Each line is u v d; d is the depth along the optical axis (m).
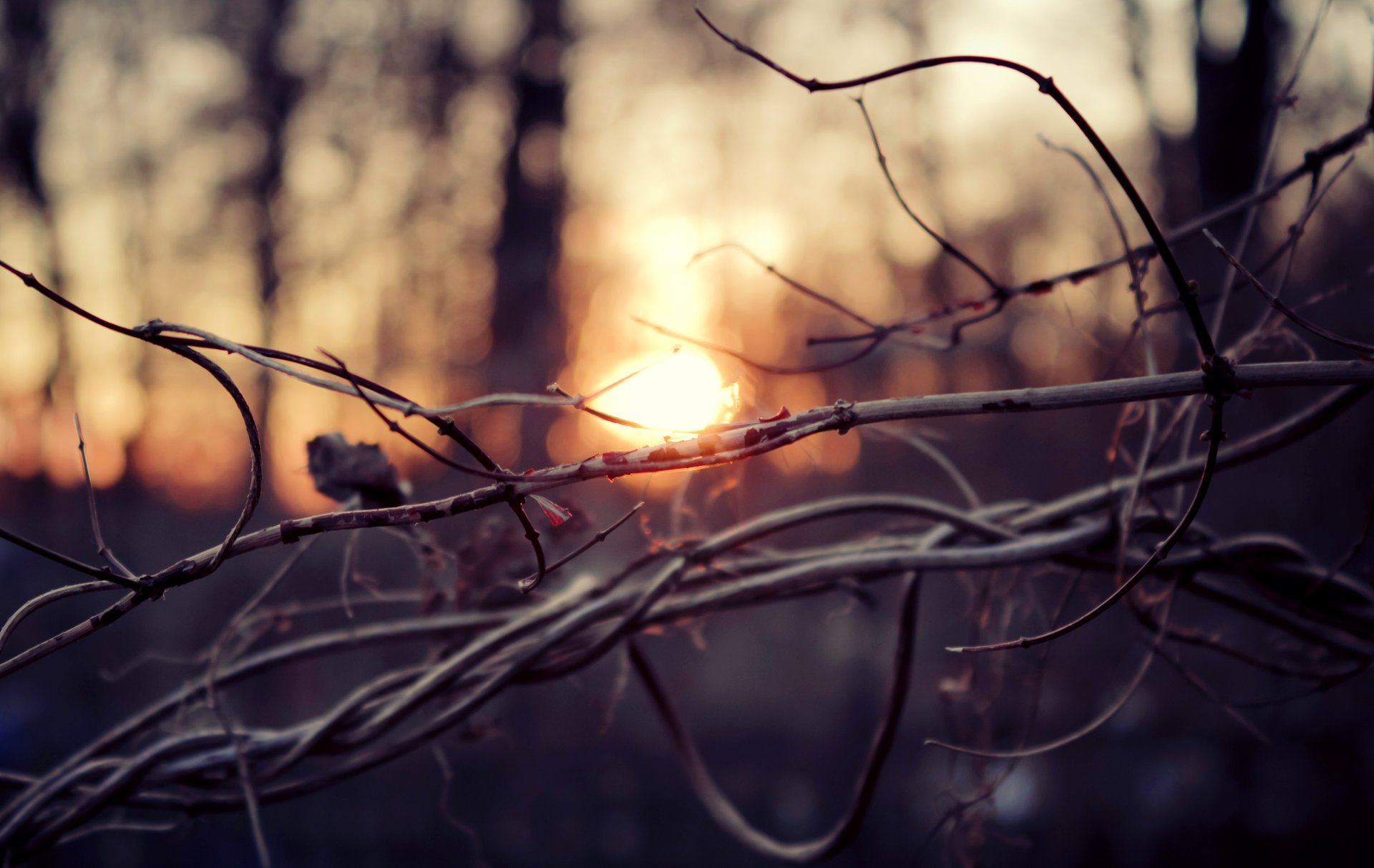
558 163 13.14
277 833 8.86
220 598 8.23
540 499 0.80
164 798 1.17
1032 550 1.17
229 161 15.66
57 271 14.77
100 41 15.06
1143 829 6.53
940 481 7.38
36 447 13.48
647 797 9.60
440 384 13.55
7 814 1.17
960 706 1.42
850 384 6.85
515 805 9.39
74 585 0.81
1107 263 1.30
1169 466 1.21
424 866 8.80
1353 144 1.23
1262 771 6.60
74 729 7.26
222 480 14.09
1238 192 6.41
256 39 15.23
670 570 1.17
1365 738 6.52
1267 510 5.81
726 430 0.79
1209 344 0.79
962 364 7.39
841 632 10.17
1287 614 1.28
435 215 14.36
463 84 14.22
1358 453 5.56
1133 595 1.23
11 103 14.62
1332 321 4.19
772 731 10.35
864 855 8.56
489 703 1.28
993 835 1.36
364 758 1.19
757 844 1.30
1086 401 0.79
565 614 1.20
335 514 0.81
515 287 12.64
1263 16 6.22
